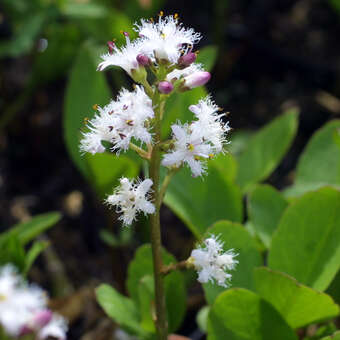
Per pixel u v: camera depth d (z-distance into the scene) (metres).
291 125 0.46
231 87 0.72
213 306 0.32
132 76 0.27
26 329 0.22
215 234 0.35
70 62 0.60
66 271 0.53
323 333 0.36
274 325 0.32
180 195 0.39
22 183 0.61
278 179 0.61
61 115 0.66
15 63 0.71
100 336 0.45
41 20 0.55
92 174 0.43
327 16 0.80
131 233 0.51
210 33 0.76
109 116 0.26
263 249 0.40
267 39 0.77
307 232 0.35
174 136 0.27
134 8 0.63
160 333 0.30
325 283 0.34
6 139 0.64
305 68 0.73
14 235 0.36
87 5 0.55
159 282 0.29
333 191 0.35
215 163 0.43
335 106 0.69
